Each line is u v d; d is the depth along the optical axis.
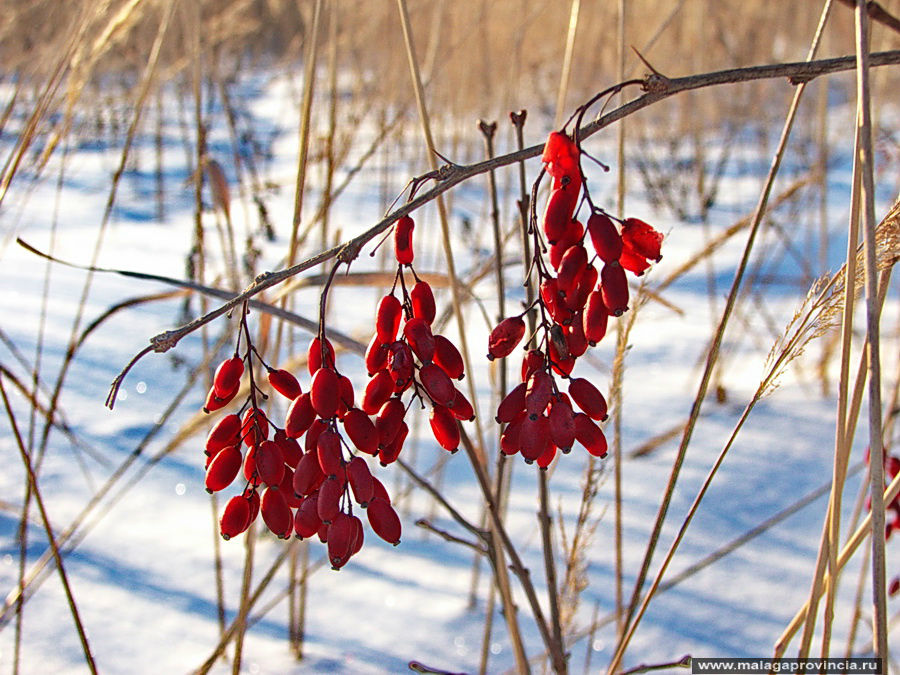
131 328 0.99
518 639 0.41
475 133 1.25
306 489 0.27
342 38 0.89
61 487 0.69
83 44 0.46
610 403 0.41
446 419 0.28
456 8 1.00
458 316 0.42
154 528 0.65
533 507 0.70
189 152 1.21
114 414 0.80
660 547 0.63
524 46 1.33
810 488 0.70
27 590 0.56
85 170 1.58
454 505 0.70
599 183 1.59
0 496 0.66
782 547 0.63
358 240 0.27
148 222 1.35
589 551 0.63
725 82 0.29
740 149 1.64
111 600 0.57
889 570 0.58
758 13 1.33
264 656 0.54
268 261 1.06
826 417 0.83
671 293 1.14
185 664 0.52
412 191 0.28
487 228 1.23
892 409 0.46
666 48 1.29
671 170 1.57
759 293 0.95
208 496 0.70
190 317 0.95
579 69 1.35
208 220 1.33
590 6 1.24
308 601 0.60
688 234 1.34
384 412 0.27
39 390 0.82
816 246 1.21
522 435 0.27
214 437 0.28
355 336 0.58
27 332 0.96
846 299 0.31
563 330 0.27
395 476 0.71
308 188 1.06
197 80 0.52
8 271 1.15
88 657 0.41
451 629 0.57
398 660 0.54
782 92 1.73
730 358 0.94
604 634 0.55
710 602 0.58
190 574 0.61
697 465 0.74
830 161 1.37
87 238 1.27
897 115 1.18
